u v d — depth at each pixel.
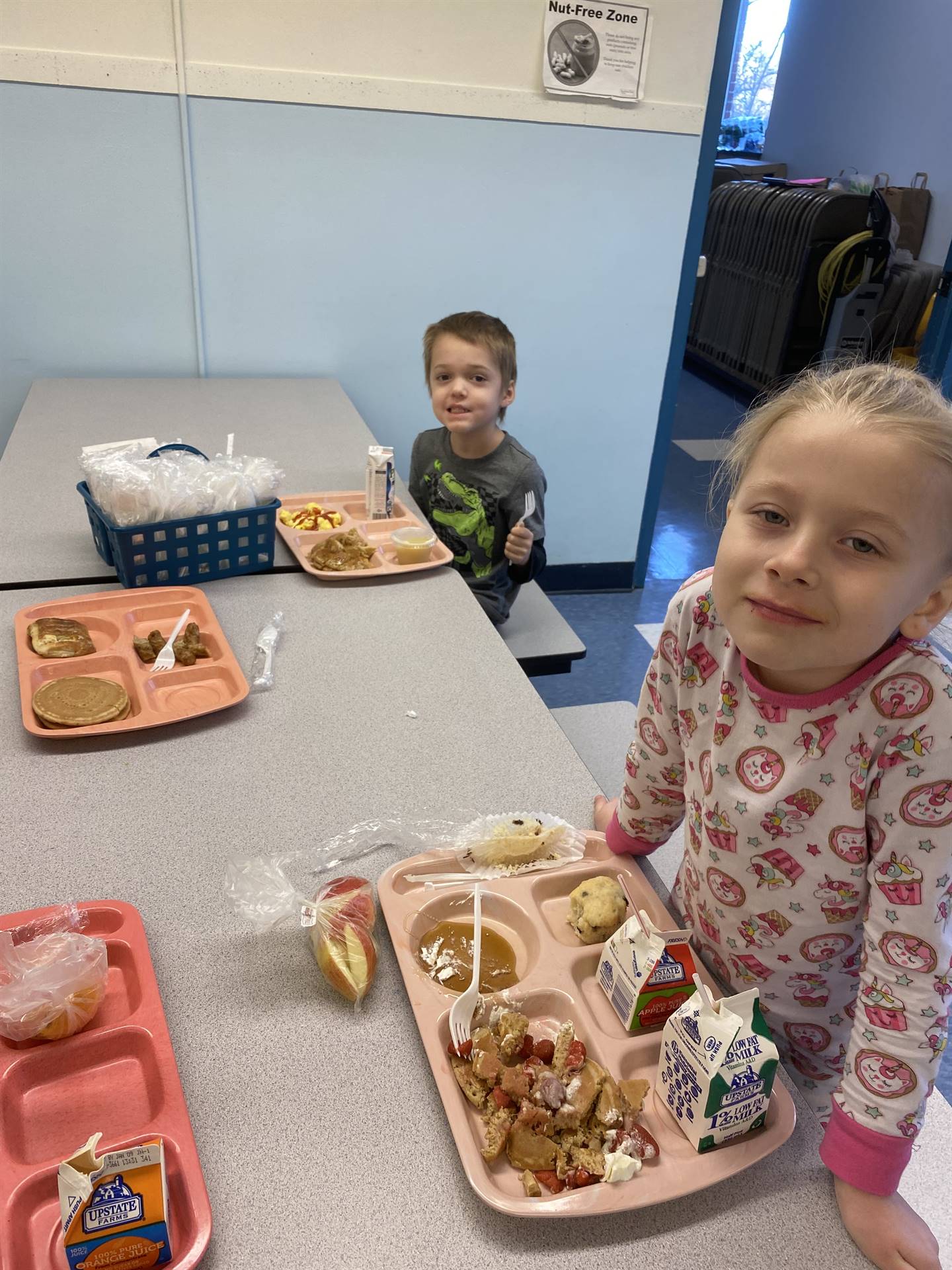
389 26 2.10
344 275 2.36
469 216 2.37
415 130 2.23
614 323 2.64
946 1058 1.54
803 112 6.05
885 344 4.87
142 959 0.70
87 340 2.25
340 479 1.71
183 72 2.02
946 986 0.60
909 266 4.93
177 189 2.14
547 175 2.38
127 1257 0.50
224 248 2.24
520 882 0.82
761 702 0.67
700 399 5.55
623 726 1.59
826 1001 0.79
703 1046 0.59
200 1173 0.56
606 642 2.79
